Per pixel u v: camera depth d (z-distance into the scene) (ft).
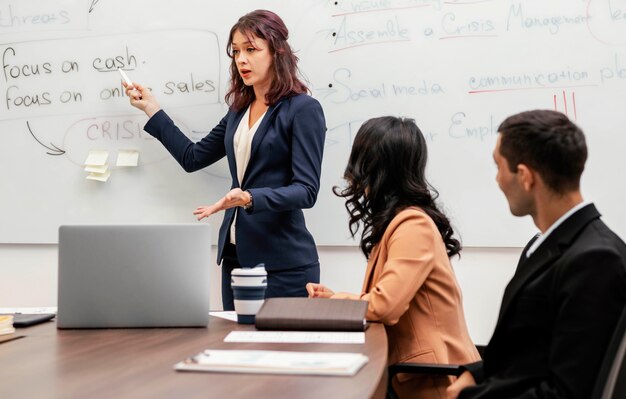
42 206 9.58
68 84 9.54
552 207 4.37
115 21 9.45
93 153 9.49
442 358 5.52
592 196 8.45
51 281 9.63
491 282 8.69
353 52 8.90
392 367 5.29
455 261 8.76
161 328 5.65
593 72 8.43
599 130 8.42
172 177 9.39
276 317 5.25
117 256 5.66
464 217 8.69
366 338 4.86
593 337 3.86
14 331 5.57
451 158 8.70
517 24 8.56
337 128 8.96
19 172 9.62
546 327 4.26
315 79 8.99
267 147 7.95
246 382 3.58
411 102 8.79
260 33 8.00
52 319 6.26
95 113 9.50
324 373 3.72
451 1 8.68
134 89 9.11
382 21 8.84
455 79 8.69
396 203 5.88
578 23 8.44
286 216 7.96
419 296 5.72
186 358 4.33
